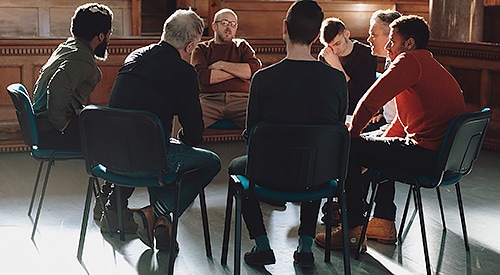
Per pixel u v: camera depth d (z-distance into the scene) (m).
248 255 3.60
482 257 3.79
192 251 3.76
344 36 4.51
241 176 3.39
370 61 4.52
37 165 5.44
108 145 3.32
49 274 3.45
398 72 3.49
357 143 3.65
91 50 4.01
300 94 3.21
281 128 3.05
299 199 3.22
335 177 3.23
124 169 3.33
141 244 3.84
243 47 5.64
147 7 11.33
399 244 3.95
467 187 5.14
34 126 3.89
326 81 3.23
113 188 3.98
